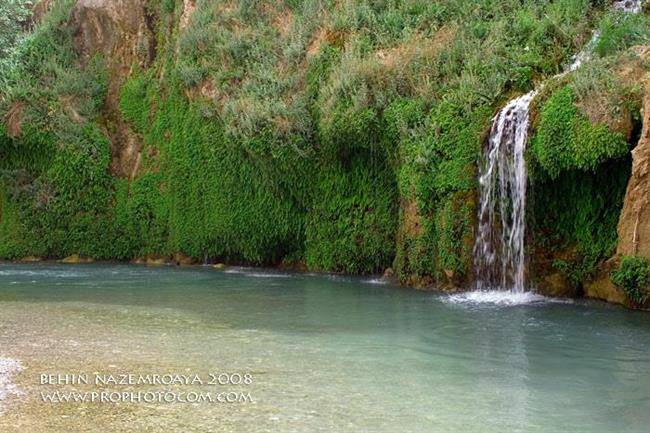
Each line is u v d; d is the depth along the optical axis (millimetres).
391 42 20156
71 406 6629
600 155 12625
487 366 8320
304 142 19516
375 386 7395
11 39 28312
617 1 18156
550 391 7262
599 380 7691
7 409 6535
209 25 24766
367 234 18422
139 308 12859
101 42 28281
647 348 9320
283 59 22266
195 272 20281
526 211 14492
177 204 23984
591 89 13195
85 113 26375
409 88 17969
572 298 13859
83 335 10062
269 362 8445
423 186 15859
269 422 6184
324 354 8914
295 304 13367
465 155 15430
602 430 6086
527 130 14125
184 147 24031
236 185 21906
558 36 17359
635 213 12391
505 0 19688
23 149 25266
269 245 21281
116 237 25188
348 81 18578
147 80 26719
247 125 20203
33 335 10023
